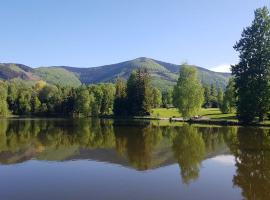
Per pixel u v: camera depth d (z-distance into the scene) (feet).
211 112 464.24
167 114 477.36
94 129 258.78
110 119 438.81
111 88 581.53
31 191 81.46
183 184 88.07
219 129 237.25
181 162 116.78
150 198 76.43
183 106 343.67
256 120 253.85
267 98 233.14
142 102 458.91
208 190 82.58
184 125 292.40
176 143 165.89
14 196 77.71
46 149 146.92
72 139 186.29
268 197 77.66
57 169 105.29
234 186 86.02
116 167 108.47
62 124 328.49
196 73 350.02
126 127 277.23
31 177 94.99
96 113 554.05
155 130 242.58
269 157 124.16
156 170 104.17
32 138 192.54
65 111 600.39
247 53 244.42
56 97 603.67
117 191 81.51
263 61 239.09
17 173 99.81
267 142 163.32
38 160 120.57
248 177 94.84
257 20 245.45
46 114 605.31
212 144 159.53
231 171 102.27
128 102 471.21
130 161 118.73
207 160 119.85
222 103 421.59
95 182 89.56
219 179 92.99
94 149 146.82
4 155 130.82
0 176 96.12
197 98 342.85
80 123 345.31
